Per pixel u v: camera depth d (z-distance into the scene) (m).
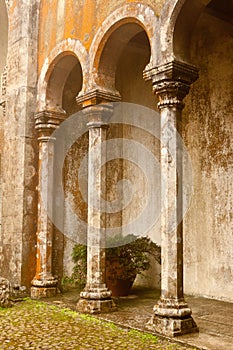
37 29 9.30
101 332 5.78
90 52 7.46
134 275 8.37
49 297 8.37
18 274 8.60
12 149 9.21
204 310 7.18
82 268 8.15
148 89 10.44
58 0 8.62
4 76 10.10
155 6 6.16
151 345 5.18
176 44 5.87
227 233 8.23
